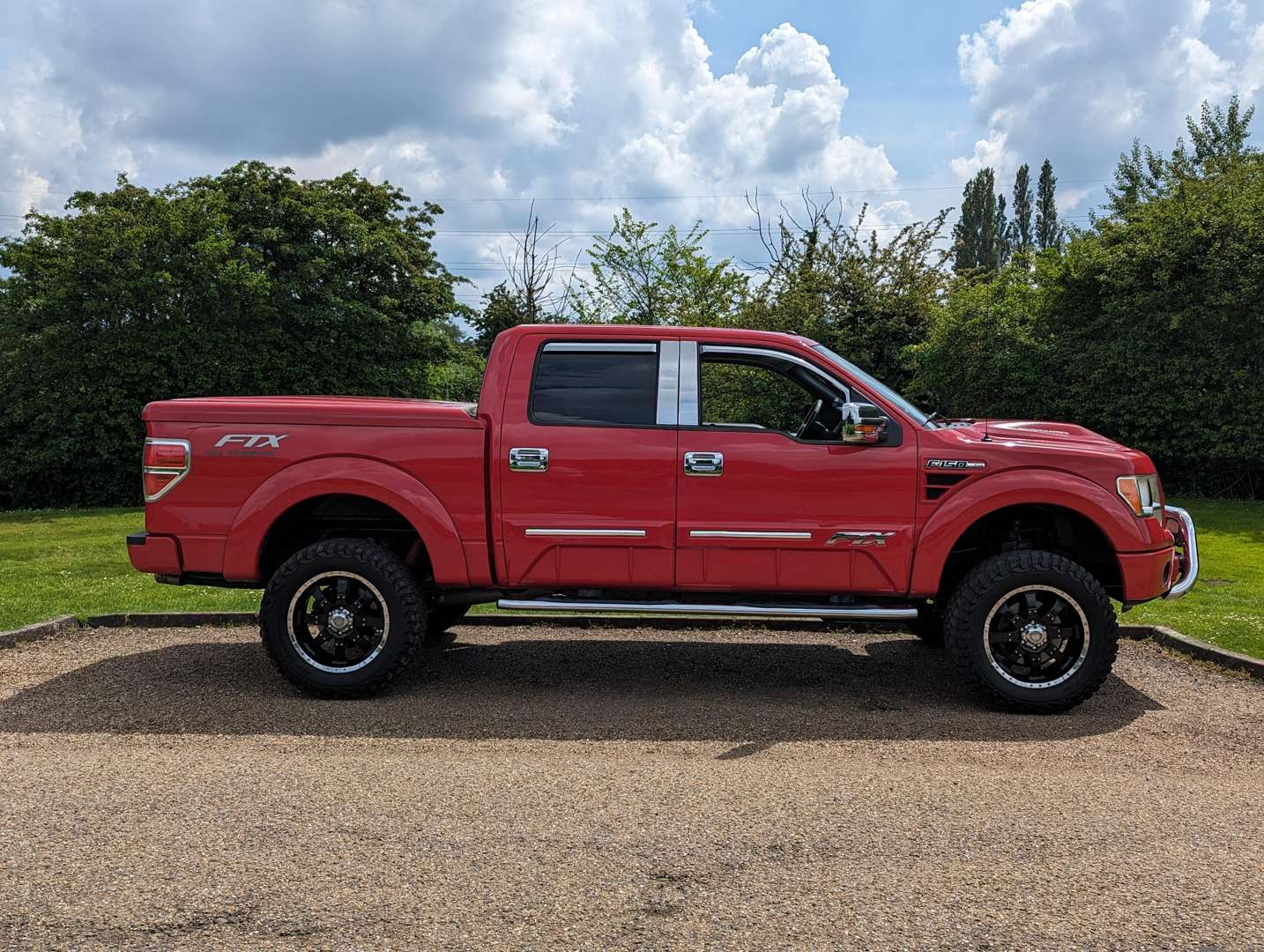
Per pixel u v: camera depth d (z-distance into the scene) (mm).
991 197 61500
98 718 4586
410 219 29547
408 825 3295
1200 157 26094
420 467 4965
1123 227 17562
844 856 3064
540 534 4961
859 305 22391
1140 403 16797
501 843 3148
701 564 4941
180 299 22656
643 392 5027
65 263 21234
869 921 2641
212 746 4191
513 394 5031
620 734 4418
